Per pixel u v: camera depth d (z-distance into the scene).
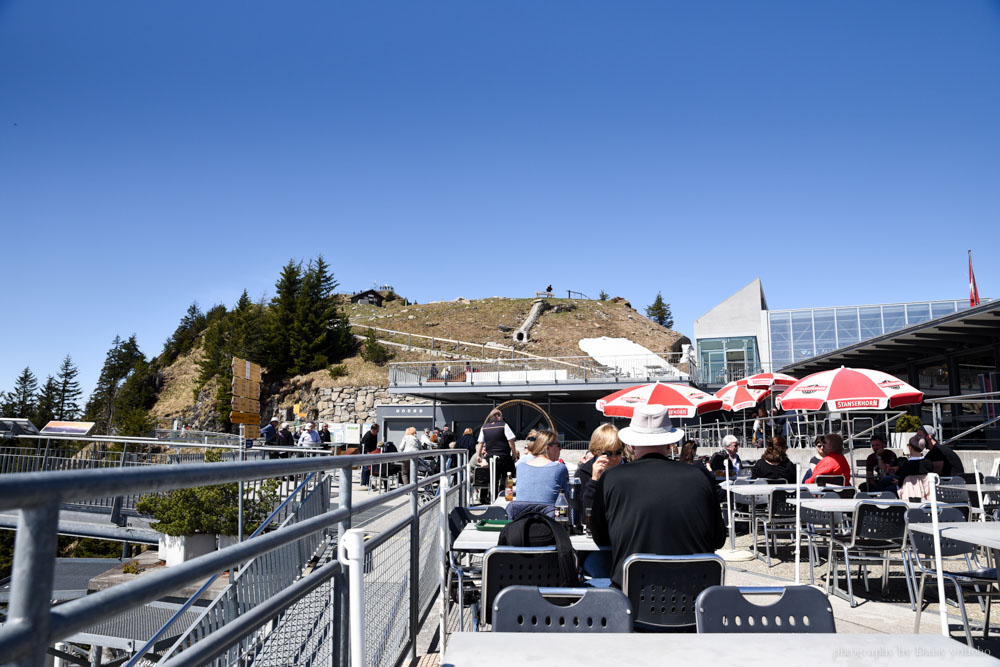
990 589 5.06
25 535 1.01
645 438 3.87
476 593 4.74
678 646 1.93
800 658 1.82
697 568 3.07
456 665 1.78
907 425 15.92
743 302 39.53
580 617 2.40
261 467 1.77
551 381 35.09
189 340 79.38
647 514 3.34
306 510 6.39
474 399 38.97
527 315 70.12
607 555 4.61
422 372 38.22
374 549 3.49
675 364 39.97
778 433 20.11
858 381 9.95
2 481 0.92
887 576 6.38
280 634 2.45
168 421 59.62
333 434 40.41
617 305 76.62
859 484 11.61
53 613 1.05
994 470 8.95
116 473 1.18
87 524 11.81
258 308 64.06
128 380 68.50
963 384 18.52
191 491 9.66
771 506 7.68
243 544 1.74
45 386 89.94
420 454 4.70
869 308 35.84
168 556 9.86
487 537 4.79
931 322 15.92
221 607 3.63
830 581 6.91
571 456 32.25
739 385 16.27
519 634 2.05
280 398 52.97
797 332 36.97
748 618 2.37
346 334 58.66
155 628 7.68
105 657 9.61
